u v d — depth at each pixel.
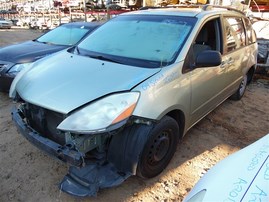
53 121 2.53
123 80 2.48
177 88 2.74
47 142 2.42
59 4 23.83
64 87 2.48
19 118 2.80
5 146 3.39
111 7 14.48
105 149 2.50
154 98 2.46
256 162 1.70
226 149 3.50
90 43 3.41
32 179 2.81
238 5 9.02
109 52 3.08
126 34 3.32
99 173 2.50
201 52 2.94
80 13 20.41
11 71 4.80
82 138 2.26
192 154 3.34
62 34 6.25
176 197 2.62
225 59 3.79
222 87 3.91
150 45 3.03
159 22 3.32
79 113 2.23
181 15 3.34
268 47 6.98
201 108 3.39
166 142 2.77
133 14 3.69
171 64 2.77
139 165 2.48
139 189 2.71
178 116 2.96
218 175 1.76
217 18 3.65
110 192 2.65
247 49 4.72
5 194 2.60
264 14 11.00
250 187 1.49
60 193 2.63
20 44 5.89
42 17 28.20
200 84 3.17
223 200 1.47
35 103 2.43
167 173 2.95
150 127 2.47
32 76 2.85
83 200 2.55
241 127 4.18
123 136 2.42
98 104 2.27
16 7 40.28
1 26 27.75
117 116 2.22
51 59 3.19
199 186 1.78
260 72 6.98
